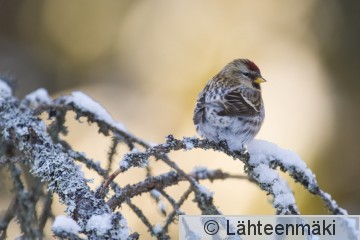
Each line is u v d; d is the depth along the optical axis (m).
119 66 13.06
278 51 12.40
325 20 12.77
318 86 12.14
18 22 13.98
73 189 4.13
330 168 11.59
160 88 12.48
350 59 12.61
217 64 12.45
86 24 13.71
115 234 3.59
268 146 4.94
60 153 4.58
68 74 13.45
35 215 5.21
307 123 11.77
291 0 12.74
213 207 4.94
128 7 13.53
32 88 13.34
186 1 13.05
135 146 5.68
